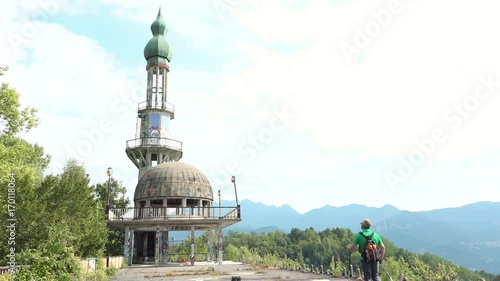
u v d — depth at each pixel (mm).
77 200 32125
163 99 65375
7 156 32156
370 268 12594
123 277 30562
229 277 29500
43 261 18875
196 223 47469
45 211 27219
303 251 179125
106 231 41656
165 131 64750
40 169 48656
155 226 48875
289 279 27203
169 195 49938
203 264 48188
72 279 20922
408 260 150125
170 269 39375
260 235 198250
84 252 33875
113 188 66438
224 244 173375
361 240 12812
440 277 112938
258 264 46281
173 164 53656
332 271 30562
